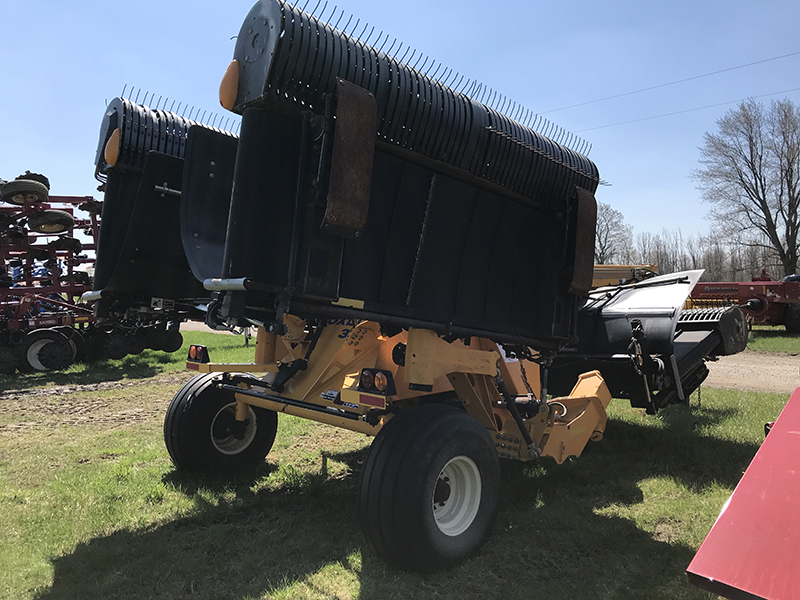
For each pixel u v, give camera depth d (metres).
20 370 11.13
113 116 4.32
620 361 5.32
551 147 4.04
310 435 6.14
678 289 5.57
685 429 6.44
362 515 2.99
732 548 1.52
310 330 4.24
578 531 3.65
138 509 3.90
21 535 3.46
